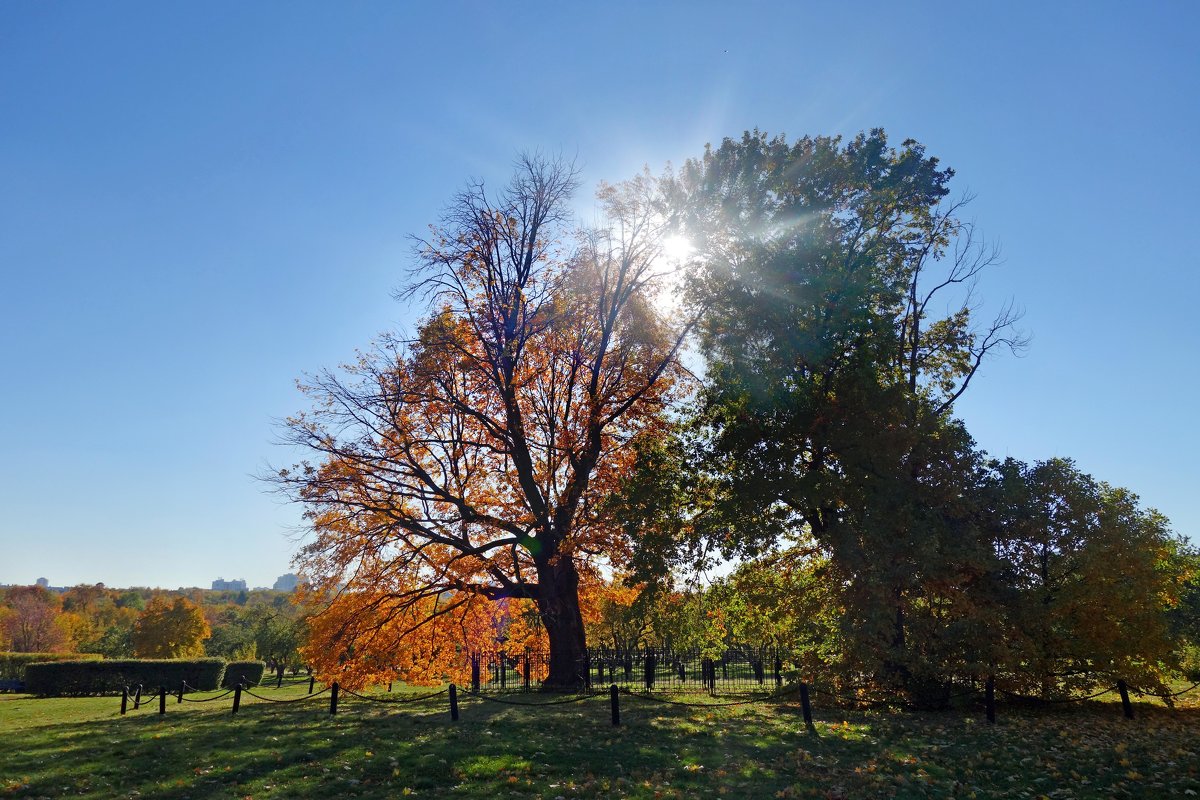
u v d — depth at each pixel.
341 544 26.02
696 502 23.19
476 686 26.94
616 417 26.45
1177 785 10.54
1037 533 19.50
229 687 41.69
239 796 10.70
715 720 16.75
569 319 25.80
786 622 23.14
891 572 18.36
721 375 22.67
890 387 20.08
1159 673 19.12
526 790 10.86
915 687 19.23
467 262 26.36
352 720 17.61
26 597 93.12
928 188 23.81
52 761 13.14
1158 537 20.02
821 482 19.83
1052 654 19.16
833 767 11.97
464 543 25.89
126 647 78.69
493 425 25.67
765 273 21.52
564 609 25.58
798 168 22.91
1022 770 11.73
